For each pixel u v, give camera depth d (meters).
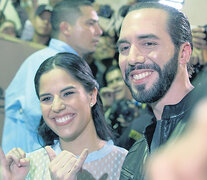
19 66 2.66
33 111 2.25
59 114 1.47
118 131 2.67
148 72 1.29
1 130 2.56
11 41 2.64
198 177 0.23
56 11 2.62
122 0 3.37
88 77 1.54
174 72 1.30
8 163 1.42
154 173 0.24
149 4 1.37
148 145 1.33
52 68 1.51
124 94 3.15
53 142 1.63
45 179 1.49
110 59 3.25
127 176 1.37
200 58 2.04
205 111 0.25
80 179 1.47
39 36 3.27
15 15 3.25
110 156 1.51
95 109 1.58
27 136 2.27
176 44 1.31
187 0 2.73
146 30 1.28
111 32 3.31
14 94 2.38
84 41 2.64
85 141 1.52
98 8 3.35
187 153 0.24
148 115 2.26
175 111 1.23
